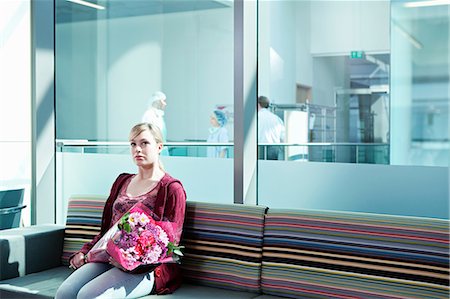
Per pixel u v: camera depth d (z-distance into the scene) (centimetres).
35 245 336
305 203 341
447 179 307
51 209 424
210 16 377
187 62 386
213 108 375
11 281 315
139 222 285
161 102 394
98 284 272
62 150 431
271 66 353
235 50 349
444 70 337
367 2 330
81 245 345
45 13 418
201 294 288
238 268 293
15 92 418
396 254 260
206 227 306
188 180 381
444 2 325
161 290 288
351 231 272
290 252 283
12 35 417
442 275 249
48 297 288
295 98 346
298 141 344
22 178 418
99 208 346
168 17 392
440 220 257
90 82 421
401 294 256
